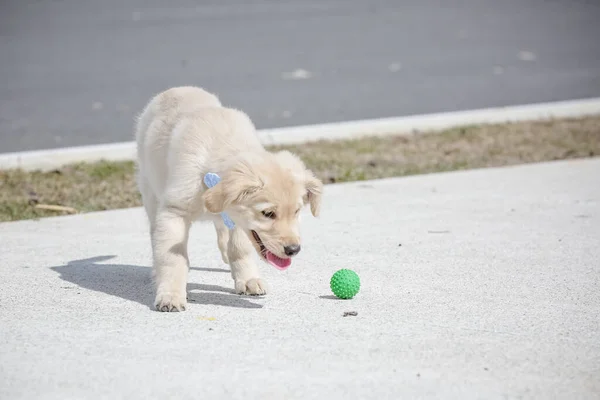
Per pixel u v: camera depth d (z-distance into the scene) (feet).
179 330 26.66
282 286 31.48
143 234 39.42
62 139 60.54
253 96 73.61
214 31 104.99
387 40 100.99
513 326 27.14
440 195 45.88
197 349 25.02
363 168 52.13
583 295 30.37
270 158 27.71
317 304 29.32
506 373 23.35
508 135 60.29
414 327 26.96
